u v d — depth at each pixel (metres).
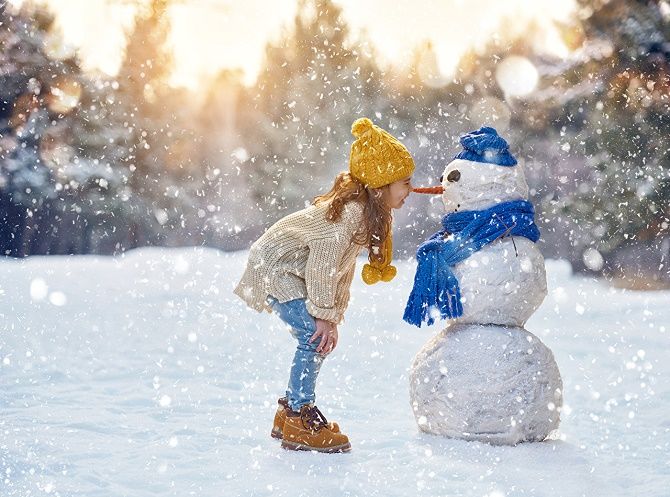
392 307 8.48
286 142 22.23
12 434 3.29
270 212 22.72
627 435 3.59
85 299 8.41
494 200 3.46
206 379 4.88
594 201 13.70
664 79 13.52
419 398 3.40
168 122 23.52
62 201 21.02
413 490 2.65
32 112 20.06
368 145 3.29
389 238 3.42
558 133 16.56
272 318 7.52
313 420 3.21
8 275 10.66
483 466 2.96
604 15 14.09
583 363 5.61
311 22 22.73
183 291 9.67
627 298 10.33
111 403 4.07
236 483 2.69
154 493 2.58
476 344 3.29
